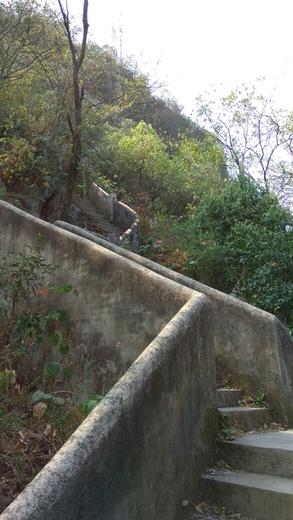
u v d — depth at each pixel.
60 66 11.66
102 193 17.33
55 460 2.24
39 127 11.32
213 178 22.66
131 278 4.66
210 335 3.95
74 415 3.73
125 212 15.34
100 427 2.45
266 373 4.79
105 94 12.84
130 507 2.55
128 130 23.11
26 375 4.81
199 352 3.67
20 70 11.71
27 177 11.30
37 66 11.69
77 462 2.25
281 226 10.33
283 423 4.58
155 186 21.55
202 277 10.30
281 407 4.64
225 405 4.51
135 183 21.42
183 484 3.11
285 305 8.92
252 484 3.20
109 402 2.59
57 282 5.20
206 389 3.71
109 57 12.68
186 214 19.52
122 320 4.61
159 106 31.17
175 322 3.47
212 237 10.88
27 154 10.65
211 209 11.09
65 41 11.62
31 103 11.51
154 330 4.38
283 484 3.20
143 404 2.79
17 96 11.56
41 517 1.99
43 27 11.38
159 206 19.38
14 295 5.07
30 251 5.48
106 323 4.71
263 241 9.56
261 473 3.46
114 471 2.47
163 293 4.40
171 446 3.03
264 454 3.47
